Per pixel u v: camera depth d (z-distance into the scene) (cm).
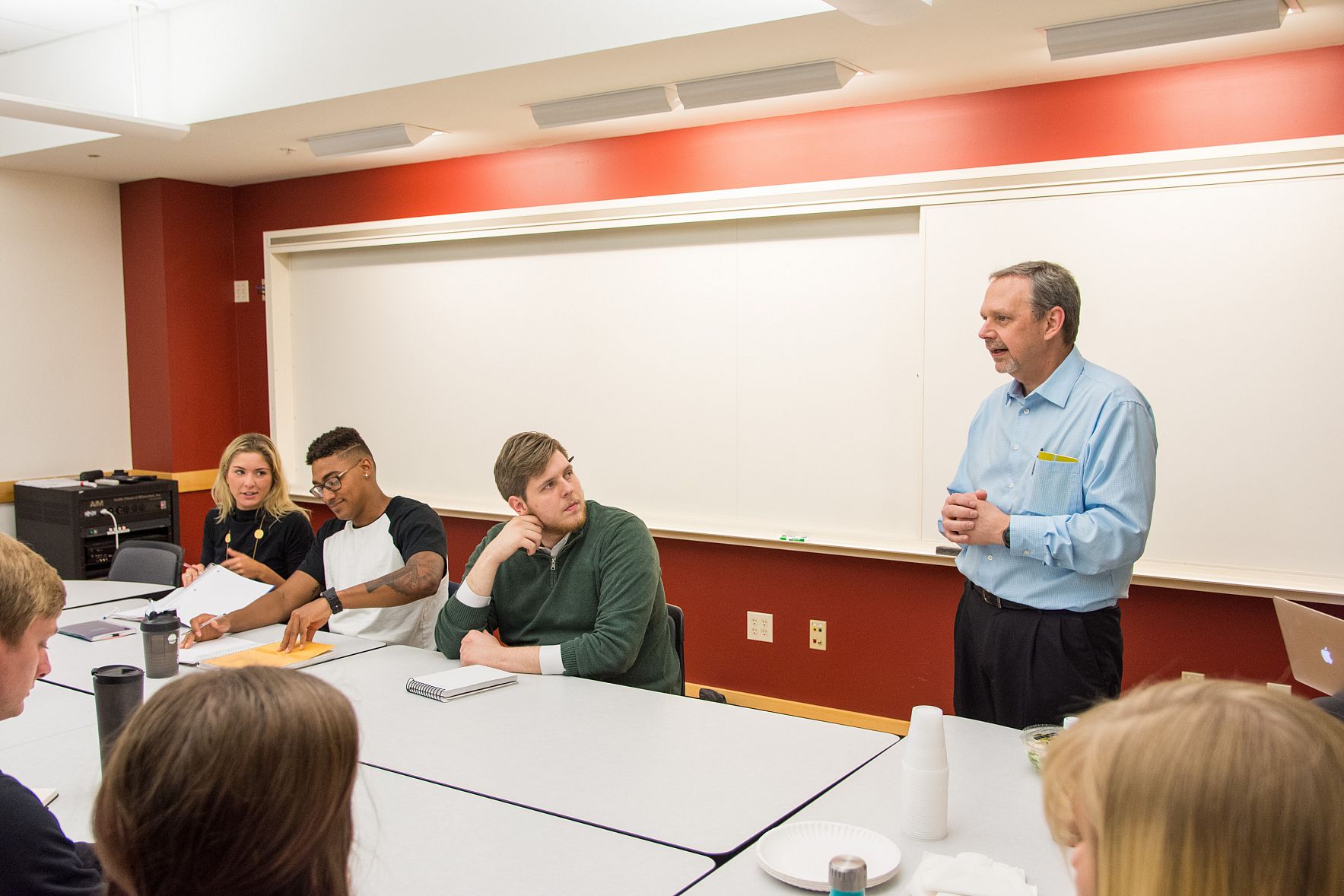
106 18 411
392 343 495
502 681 224
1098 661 230
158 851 76
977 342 348
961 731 193
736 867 140
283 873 78
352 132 412
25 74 452
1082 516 222
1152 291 319
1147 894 51
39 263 500
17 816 116
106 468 531
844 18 278
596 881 136
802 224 384
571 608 246
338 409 516
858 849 143
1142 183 317
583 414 441
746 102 363
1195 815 49
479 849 146
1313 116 297
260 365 541
